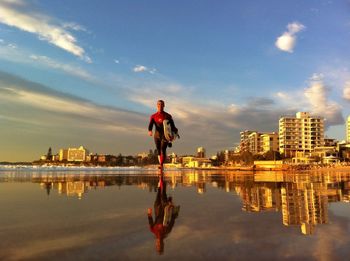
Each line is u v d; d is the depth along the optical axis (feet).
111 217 12.35
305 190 27.99
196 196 20.95
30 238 8.77
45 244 8.11
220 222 11.50
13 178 49.83
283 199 19.71
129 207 15.28
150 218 12.16
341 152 505.25
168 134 39.93
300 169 350.23
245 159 543.39
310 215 13.48
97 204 16.37
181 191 25.02
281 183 40.57
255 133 615.57
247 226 10.78
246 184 37.04
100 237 8.96
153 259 6.98
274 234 9.56
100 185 32.17
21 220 11.61
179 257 7.14
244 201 18.29
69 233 9.45
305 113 544.21
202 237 9.08
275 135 584.81
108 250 7.63
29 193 22.67
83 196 20.62
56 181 40.01
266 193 23.94
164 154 42.88
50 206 15.53
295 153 515.91
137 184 33.99
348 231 10.11
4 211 13.82
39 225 10.69
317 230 10.22
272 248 7.98
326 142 574.15
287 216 13.05
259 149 609.01
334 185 37.47
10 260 6.76
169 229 10.14
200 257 7.17
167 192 24.08
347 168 368.68
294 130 531.09
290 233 9.73
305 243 8.50
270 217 12.73
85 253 7.34
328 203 17.94
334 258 7.20
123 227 10.42
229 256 7.28
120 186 30.58
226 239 8.86
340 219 12.49
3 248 7.68
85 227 10.36
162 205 16.03
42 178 49.29
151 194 22.25
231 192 24.47
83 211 13.89
